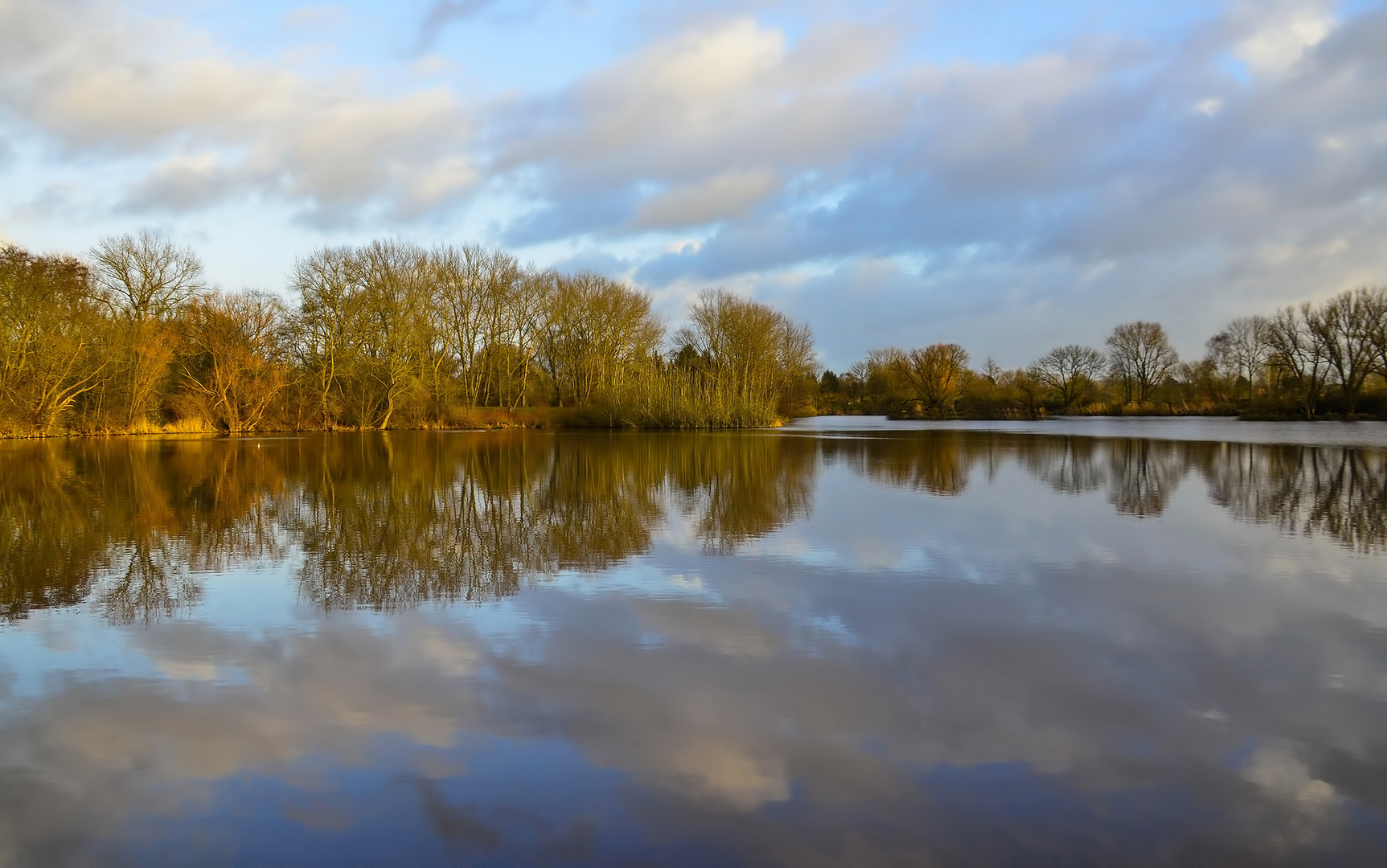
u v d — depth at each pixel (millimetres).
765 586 10398
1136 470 26062
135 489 21375
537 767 5508
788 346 76812
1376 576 10906
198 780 5348
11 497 19703
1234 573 11117
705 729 6086
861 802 5051
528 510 17234
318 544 13461
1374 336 64625
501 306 67500
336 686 6969
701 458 31562
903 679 7121
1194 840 4648
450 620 8930
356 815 4902
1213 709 6480
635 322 68500
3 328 43000
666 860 4441
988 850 4543
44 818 4902
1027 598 9805
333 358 56031
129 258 49406
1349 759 5629
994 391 89250
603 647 7973
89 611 9383
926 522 15508
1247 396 87188
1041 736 5980
